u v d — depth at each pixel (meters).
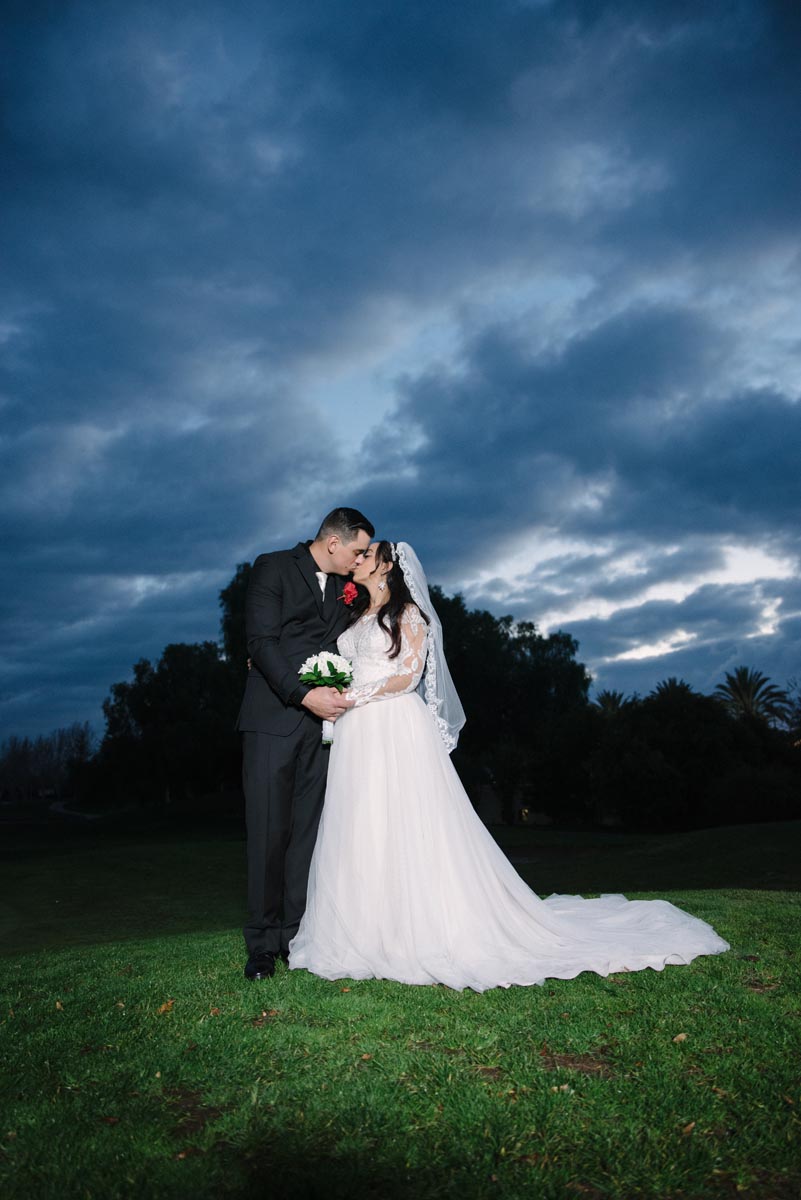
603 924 4.35
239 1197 1.99
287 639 4.35
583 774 38.78
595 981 3.57
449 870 3.90
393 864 3.88
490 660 45.84
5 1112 2.46
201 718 51.00
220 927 11.30
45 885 16.48
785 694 51.84
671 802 31.39
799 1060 2.72
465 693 45.28
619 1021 3.09
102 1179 2.06
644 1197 1.99
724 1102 2.44
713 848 17.41
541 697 50.56
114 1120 2.40
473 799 40.12
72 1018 3.33
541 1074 2.61
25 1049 2.99
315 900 4.02
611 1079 2.61
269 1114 2.39
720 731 32.34
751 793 30.06
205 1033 3.05
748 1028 2.99
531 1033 2.97
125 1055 2.88
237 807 45.59
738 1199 1.98
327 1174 2.06
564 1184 2.02
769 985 3.54
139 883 16.59
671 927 4.28
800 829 18.00
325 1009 3.27
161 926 11.80
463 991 3.46
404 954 3.74
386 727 4.08
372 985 3.59
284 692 4.13
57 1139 2.27
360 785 4.03
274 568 4.39
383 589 4.31
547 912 4.13
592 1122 2.32
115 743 55.47
